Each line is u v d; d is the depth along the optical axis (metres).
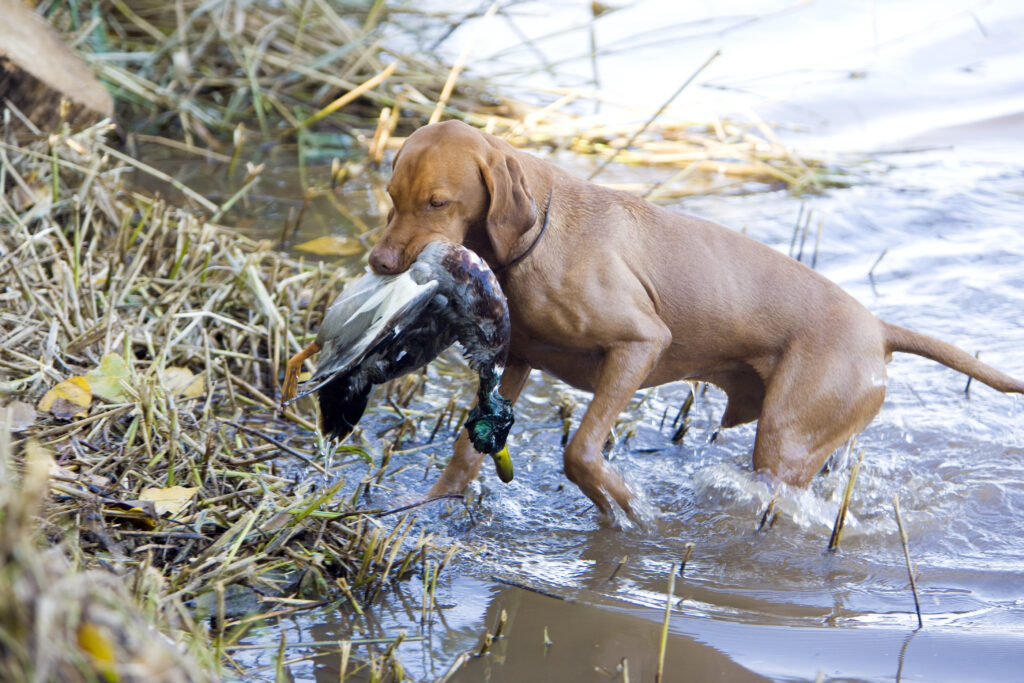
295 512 7.55
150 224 12.36
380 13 20.69
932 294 12.98
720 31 22.33
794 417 9.06
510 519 8.78
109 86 17.52
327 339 7.35
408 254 7.54
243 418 9.77
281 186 15.88
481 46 21.61
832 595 7.75
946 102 20.03
